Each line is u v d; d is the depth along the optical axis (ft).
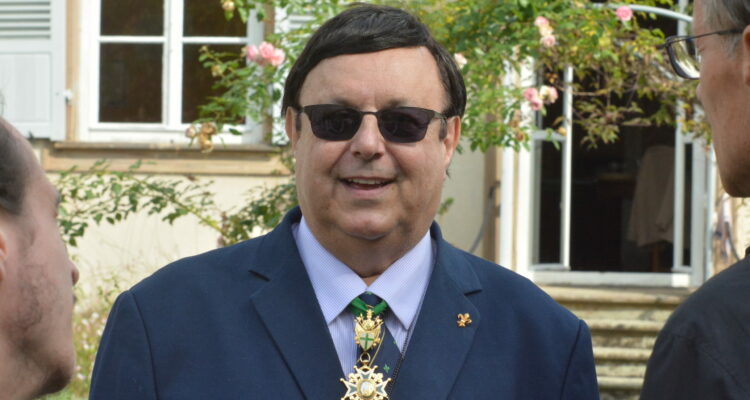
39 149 24.67
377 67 7.17
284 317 7.26
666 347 5.76
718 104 6.06
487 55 16.92
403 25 7.32
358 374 7.09
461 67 16.60
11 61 24.76
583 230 27.73
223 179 23.97
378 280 7.46
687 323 5.70
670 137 25.54
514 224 23.22
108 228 23.84
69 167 24.48
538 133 23.43
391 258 7.49
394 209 7.27
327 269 7.47
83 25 24.71
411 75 7.22
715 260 23.07
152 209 18.90
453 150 7.86
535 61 19.39
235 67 18.97
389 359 7.23
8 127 4.89
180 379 7.06
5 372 4.78
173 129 24.53
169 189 19.07
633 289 23.16
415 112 7.19
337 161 7.21
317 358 7.13
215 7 24.57
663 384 5.72
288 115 7.78
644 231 24.98
